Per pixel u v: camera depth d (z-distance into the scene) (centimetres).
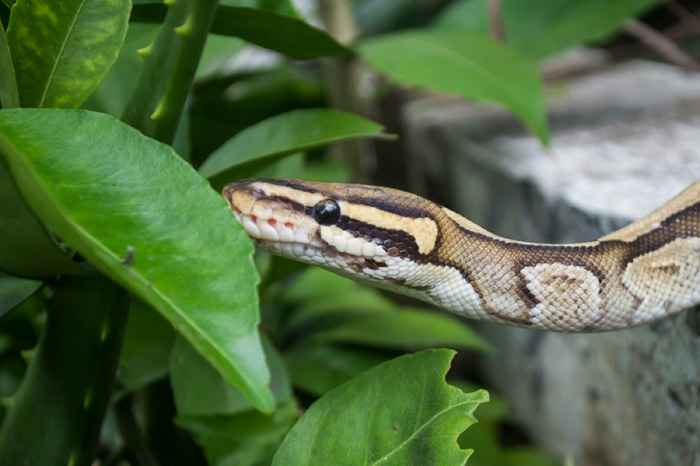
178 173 30
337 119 36
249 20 36
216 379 36
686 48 58
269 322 44
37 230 31
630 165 47
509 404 54
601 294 38
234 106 44
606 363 44
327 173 47
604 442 45
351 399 32
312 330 44
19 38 32
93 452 33
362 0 58
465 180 55
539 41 52
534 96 43
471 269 38
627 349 43
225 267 29
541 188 47
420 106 64
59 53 32
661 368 41
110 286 32
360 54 44
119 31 32
